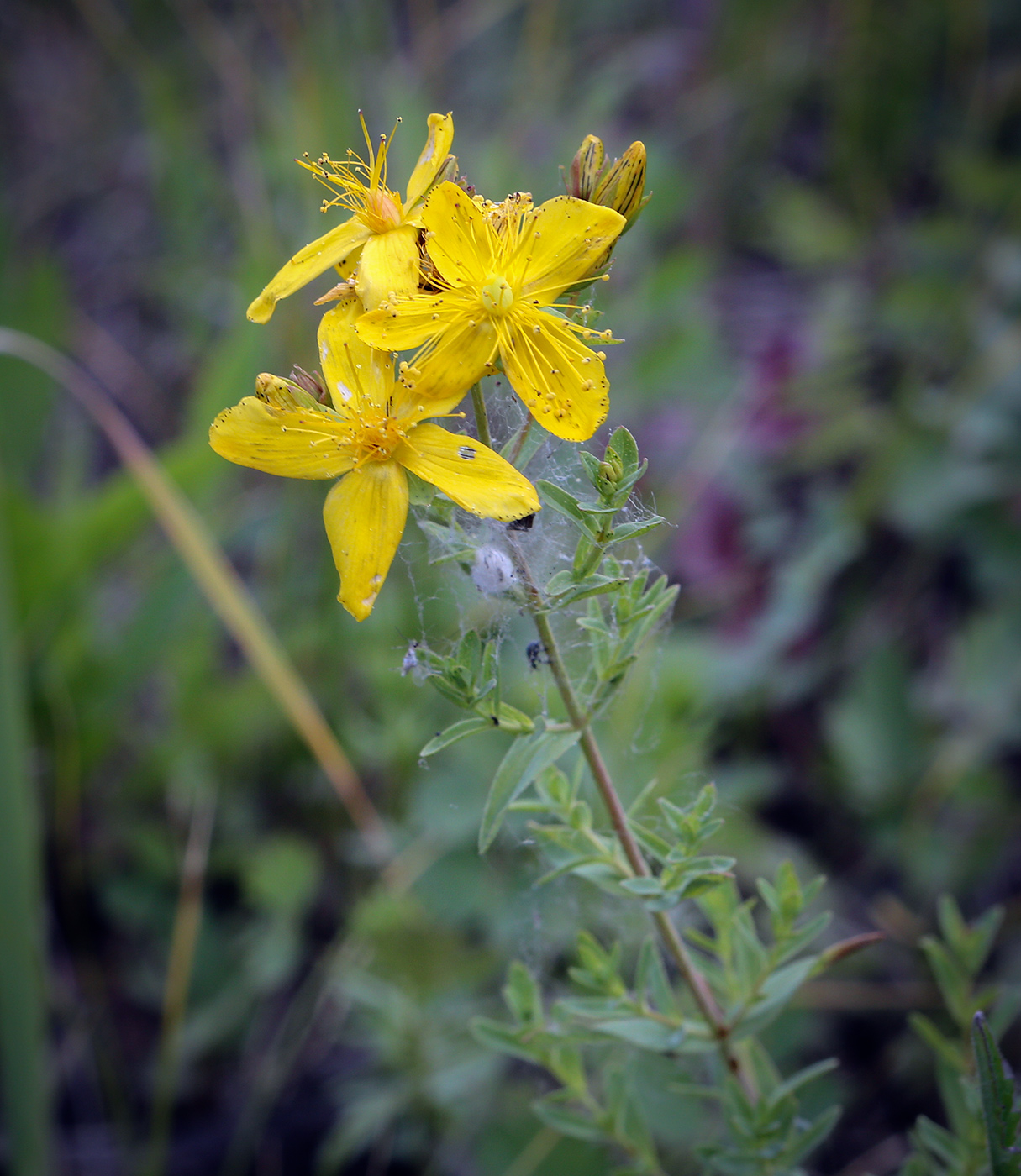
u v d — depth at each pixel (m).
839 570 0.23
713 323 0.26
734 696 0.20
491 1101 0.16
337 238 0.11
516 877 0.17
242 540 0.24
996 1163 0.11
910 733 0.19
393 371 0.11
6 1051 0.15
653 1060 0.16
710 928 0.18
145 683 0.23
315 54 0.23
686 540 0.23
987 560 0.21
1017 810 0.19
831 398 0.24
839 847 0.20
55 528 0.19
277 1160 0.17
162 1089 0.17
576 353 0.11
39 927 0.16
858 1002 0.17
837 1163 0.17
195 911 0.18
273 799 0.20
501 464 0.11
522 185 0.25
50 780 0.20
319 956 0.19
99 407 0.18
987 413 0.23
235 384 0.20
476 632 0.11
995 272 0.24
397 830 0.18
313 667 0.20
